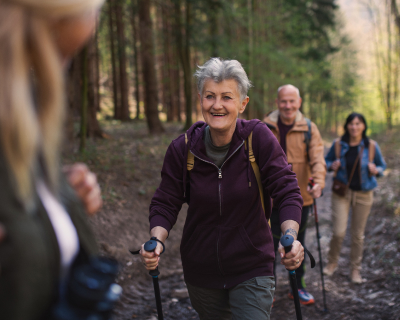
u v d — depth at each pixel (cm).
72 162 617
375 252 440
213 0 934
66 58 71
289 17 1522
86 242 84
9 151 61
